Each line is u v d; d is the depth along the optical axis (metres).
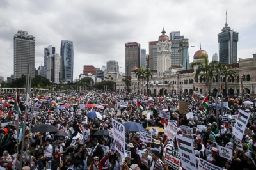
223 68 67.38
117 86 183.88
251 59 70.62
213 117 23.97
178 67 126.06
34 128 15.09
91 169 11.14
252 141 14.88
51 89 161.00
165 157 11.75
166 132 15.74
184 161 9.51
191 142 9.02
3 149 16.19
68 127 20.78
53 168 13.44
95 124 21.70
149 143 13.94
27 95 13.78
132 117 26.06
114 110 35.56
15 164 13.12
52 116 28.44
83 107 35.59
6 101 42.59
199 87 93.19
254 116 24.94
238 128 14.17
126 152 12.77
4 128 17.89
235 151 12.33
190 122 23.06
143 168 12.00
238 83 77.25
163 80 131.25
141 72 93.44
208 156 13.16
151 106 39.03
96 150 13.52
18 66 158.00
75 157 12.52
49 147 14.20
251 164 11.04
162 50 136.00
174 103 44.31
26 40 159.12
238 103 41.53
